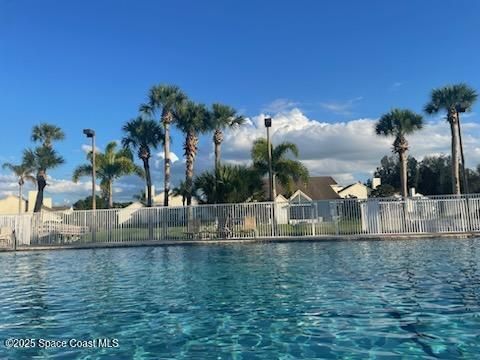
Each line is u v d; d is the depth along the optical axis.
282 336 6.75
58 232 26.36
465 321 7.18
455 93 33.94
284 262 15.34
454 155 34.41
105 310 8.78
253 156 34.72
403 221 24.06
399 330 6.82
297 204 25.05
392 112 35.78
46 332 7.30
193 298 9.72
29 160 38.66
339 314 7.85
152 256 19.17
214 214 25.72
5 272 15.27
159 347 6.43
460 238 22.27
